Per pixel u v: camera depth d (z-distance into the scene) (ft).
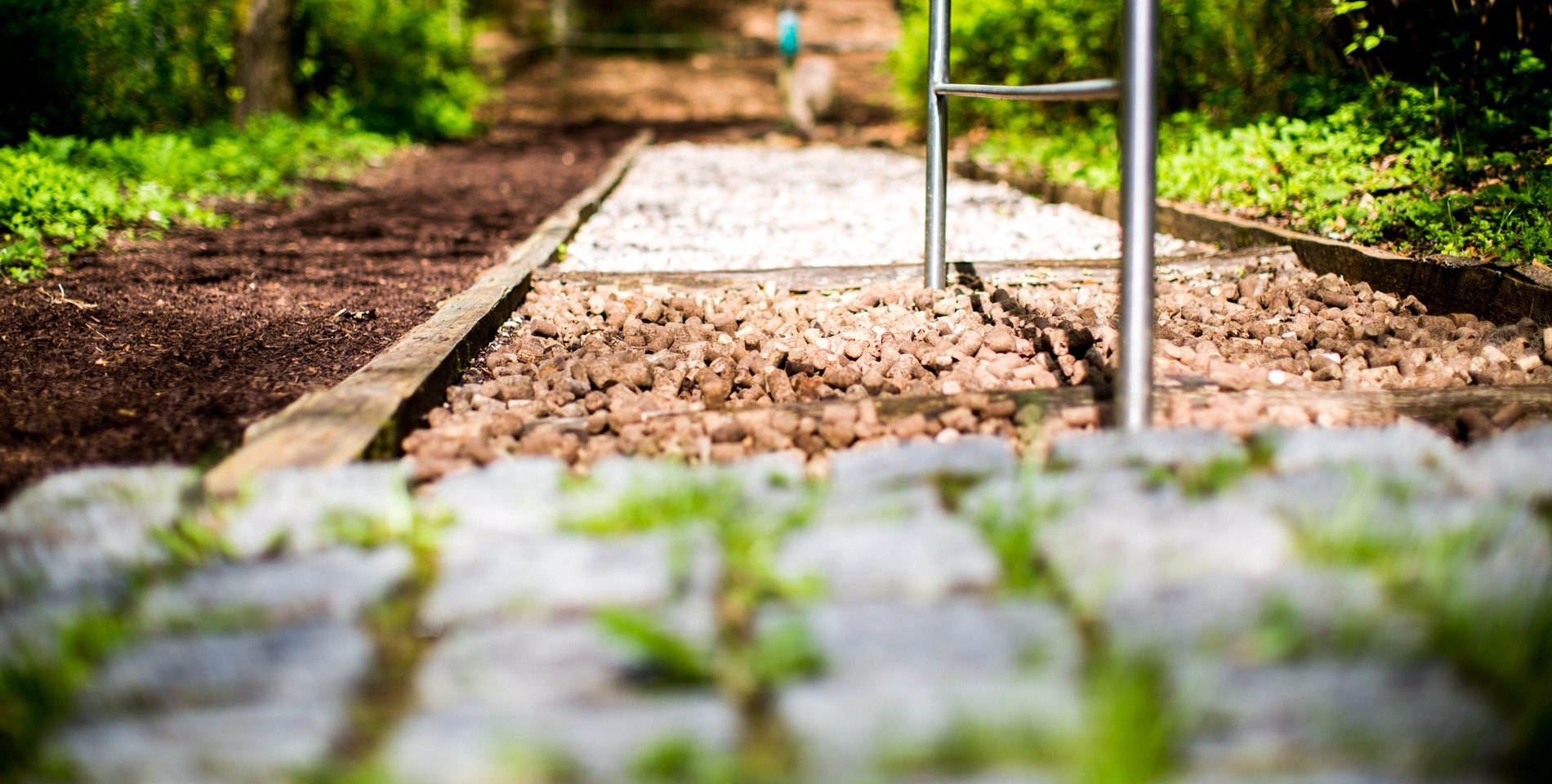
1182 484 6.53
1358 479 6.30
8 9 24.39
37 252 15.81
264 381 10.90
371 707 4.64
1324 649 4.82
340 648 5.05
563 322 13.65
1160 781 4.07
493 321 13.17
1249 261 15.84
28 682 4.82
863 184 27.27
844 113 53.88
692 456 8.54
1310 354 11.28
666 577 5.53
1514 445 7.00
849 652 4.87
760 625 5.11
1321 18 22.80
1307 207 17.74
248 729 4.48
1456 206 15.53
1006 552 5.69
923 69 38.58
